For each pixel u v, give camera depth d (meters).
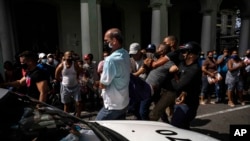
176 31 13.64
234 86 5.80
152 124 2.38
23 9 8.65
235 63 5.71
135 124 2.32
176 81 3.28
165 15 9.30
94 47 7.46
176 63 3.44
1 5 6.93
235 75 5.74
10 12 8.05
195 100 2.99
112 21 10.96
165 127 2.29
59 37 9.61
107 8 10.62
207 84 6.03
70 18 9.76
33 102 2.07
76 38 10.00
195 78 2.90
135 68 4.60
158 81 3.41
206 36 11.01
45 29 9.34
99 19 7.77
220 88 6.26
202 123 4.51
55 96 5.25
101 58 7.89
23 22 8.72
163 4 9.14
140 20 11.98
